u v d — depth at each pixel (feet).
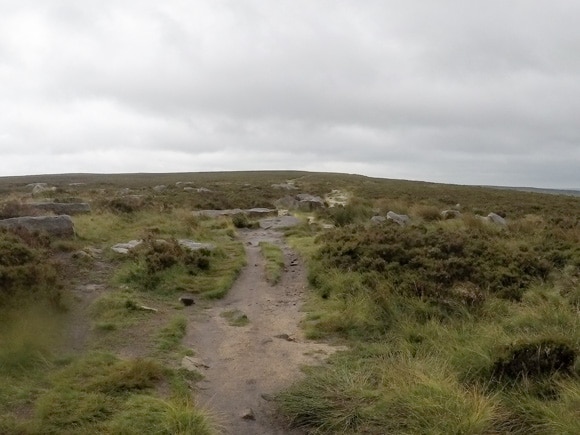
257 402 20.58
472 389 19.70
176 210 69.82
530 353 21.08
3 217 53.42
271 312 32.50
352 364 23.61
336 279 35.76
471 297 30.68
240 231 65.16
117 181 247.29
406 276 34.65
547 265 38.37
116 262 40.11
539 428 17.16
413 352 24.53
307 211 91.20
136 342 26.02
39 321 26.55
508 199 125.39
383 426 18.02
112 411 18.51
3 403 18.94
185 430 17.03
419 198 123.65
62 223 45.91
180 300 33.53
